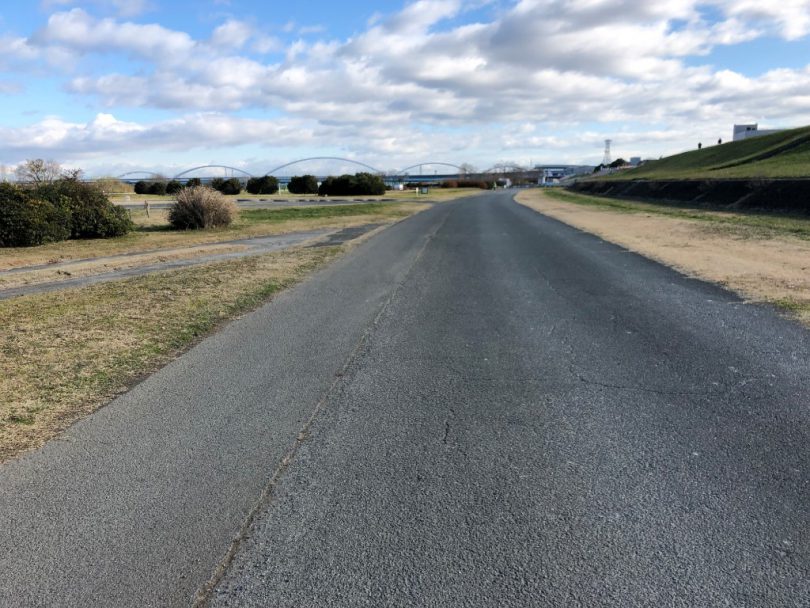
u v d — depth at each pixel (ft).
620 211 94.94
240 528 9.80
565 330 22.25
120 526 9.89
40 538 9.58
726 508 10.06
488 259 42.80
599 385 16.25
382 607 7.91
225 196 79.05
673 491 10.65
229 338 21.81
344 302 28.35
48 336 22.00
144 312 26.08
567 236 57.88
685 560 8.72
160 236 66.49
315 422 14.12
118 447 12.84
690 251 42.65
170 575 8.66
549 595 8.06
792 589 8.09
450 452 12.43
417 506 10.37
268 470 11.78
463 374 17.47
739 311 24.25
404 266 40.40
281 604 8.03
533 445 12.67
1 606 8.05
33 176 74.43
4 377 17.33
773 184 78.43
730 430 13.15
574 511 10.08
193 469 11.85
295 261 43.19
